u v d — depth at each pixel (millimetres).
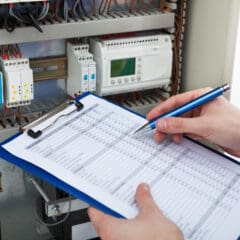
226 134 662
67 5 1142
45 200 1025
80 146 646
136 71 1229
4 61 1081
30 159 612
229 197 579
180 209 549
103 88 1204
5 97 1107
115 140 666
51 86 1232
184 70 1313
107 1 1213
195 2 1222
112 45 1190
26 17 1063
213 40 1181
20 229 1202
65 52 1221
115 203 543
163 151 654
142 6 1269
